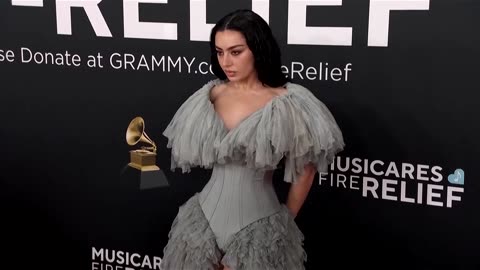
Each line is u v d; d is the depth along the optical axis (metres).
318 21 2.24
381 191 2.28
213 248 1.80
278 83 1.86
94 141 2.65
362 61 2.21
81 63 2.60
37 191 2.78
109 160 2.64
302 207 2.40
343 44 2.22
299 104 1.79
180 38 2.44
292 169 1.80
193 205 1.91
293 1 2.26
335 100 2.27
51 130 2.70
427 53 2.12
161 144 2.55
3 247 2.89
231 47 1.75
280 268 1.80
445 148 2.15
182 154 1.85
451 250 2.21
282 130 1.73
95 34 2.55
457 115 2.12
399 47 2.15
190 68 2.45
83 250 2.77
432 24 2.09
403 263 2.30
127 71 2.54
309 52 2.27
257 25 1.76
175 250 1.90
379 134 2.23
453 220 2.20
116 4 2.50
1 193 2.84
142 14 2.48
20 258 2.88
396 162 2.23
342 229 2.36
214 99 1.89
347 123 2.27
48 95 2.68
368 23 2.17
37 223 2.81
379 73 2.19
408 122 2.19
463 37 2.06
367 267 2.35
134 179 2.61
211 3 2.38
